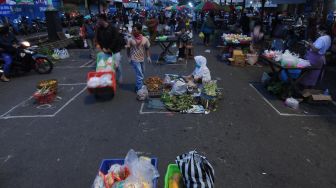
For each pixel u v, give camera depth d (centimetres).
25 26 2219
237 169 392
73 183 364
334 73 966
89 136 491
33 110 617
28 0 2356
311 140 478
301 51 973
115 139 479
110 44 699
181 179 283
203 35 1594
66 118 571
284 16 2230
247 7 3416
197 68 763
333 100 684
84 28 1226
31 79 889
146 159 291
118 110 607
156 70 978
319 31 674
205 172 270
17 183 365
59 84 823
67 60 1209
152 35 1564
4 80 863
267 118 568
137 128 520
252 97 696
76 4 3134
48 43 1391
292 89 681
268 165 402
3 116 586
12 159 422
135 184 245
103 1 3241
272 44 1140
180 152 436
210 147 452
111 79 649
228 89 761
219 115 579
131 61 683
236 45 1152
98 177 269
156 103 638
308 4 1606
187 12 3597
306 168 396
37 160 418
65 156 428
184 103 610
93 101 668
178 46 1183
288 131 511
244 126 529
